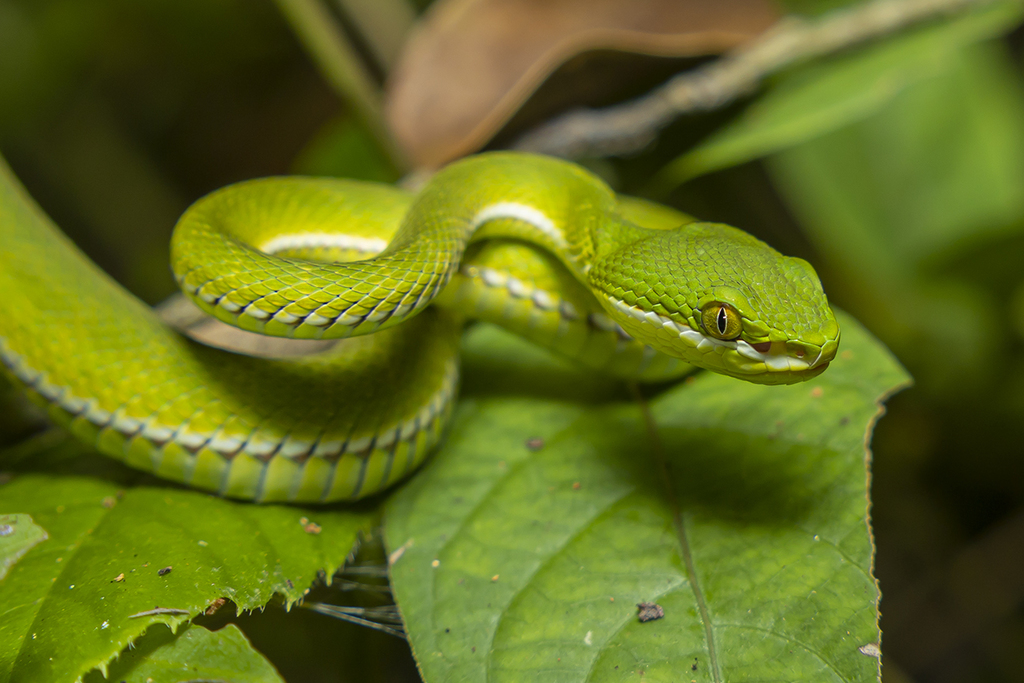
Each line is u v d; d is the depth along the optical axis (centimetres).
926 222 46
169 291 63
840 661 36
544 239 40
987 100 46
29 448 40
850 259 46
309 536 38
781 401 40
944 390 47
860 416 39
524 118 44
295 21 43
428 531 39
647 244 39
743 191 51
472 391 41
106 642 36
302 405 39
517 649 37
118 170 66
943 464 48
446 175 40
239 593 37
